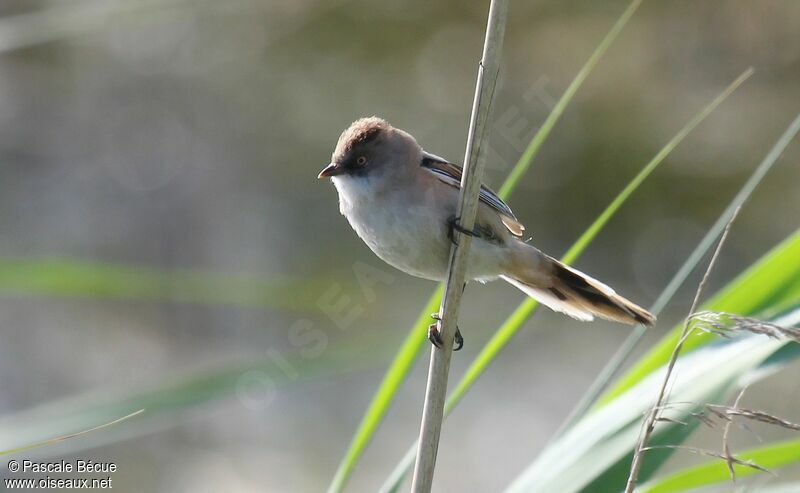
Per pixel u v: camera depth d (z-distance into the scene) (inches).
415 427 639.1
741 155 646.5
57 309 666.2
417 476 207.3
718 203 648.4
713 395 204.4
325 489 590.9
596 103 650.8
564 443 217.0
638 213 652.1
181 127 714.8
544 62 650.8
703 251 216.7
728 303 214.1
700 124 648.4
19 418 255.0
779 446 209.9
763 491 206.5
